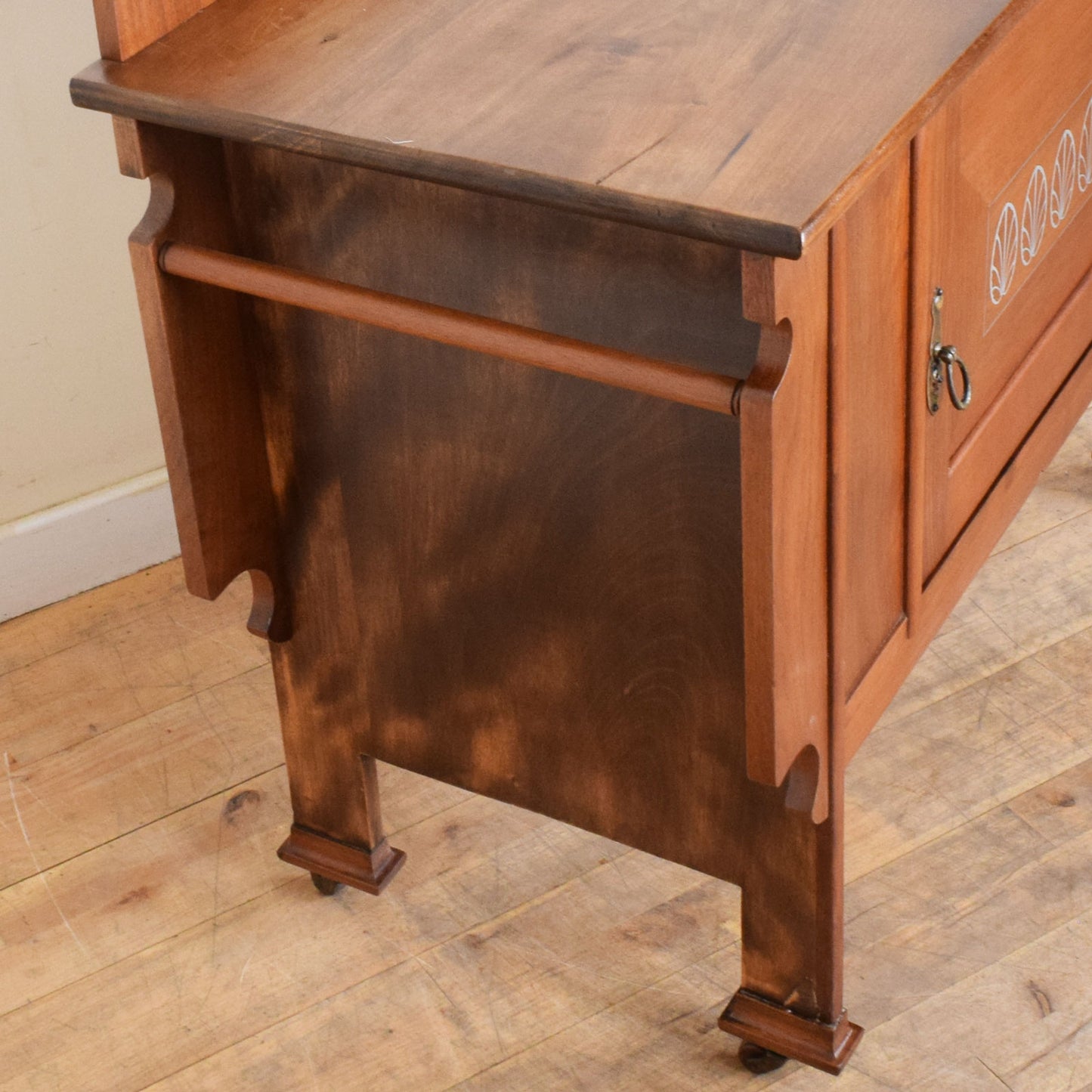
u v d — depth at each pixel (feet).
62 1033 5.65
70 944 5.98
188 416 4.66
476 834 6.30
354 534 5.07
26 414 7.20
